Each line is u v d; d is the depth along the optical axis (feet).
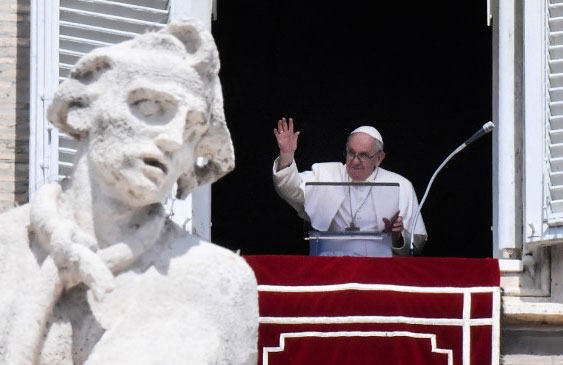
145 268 45.24
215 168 47.29
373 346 67.00
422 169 105.29
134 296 44.96
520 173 73.05
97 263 44.24
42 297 44.47
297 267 67.26
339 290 67.15
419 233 79.82
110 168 44.83
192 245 45.91
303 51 107.34
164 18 70.13
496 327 67.31
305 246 102.58
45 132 67.36
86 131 45.44
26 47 70.23
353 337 66.90
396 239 73.31
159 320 44.91
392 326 67.15
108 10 69.56
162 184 45.01
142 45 45.78
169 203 68.23
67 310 44.83
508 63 73.82
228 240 102.94
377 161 81.15
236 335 45.55
